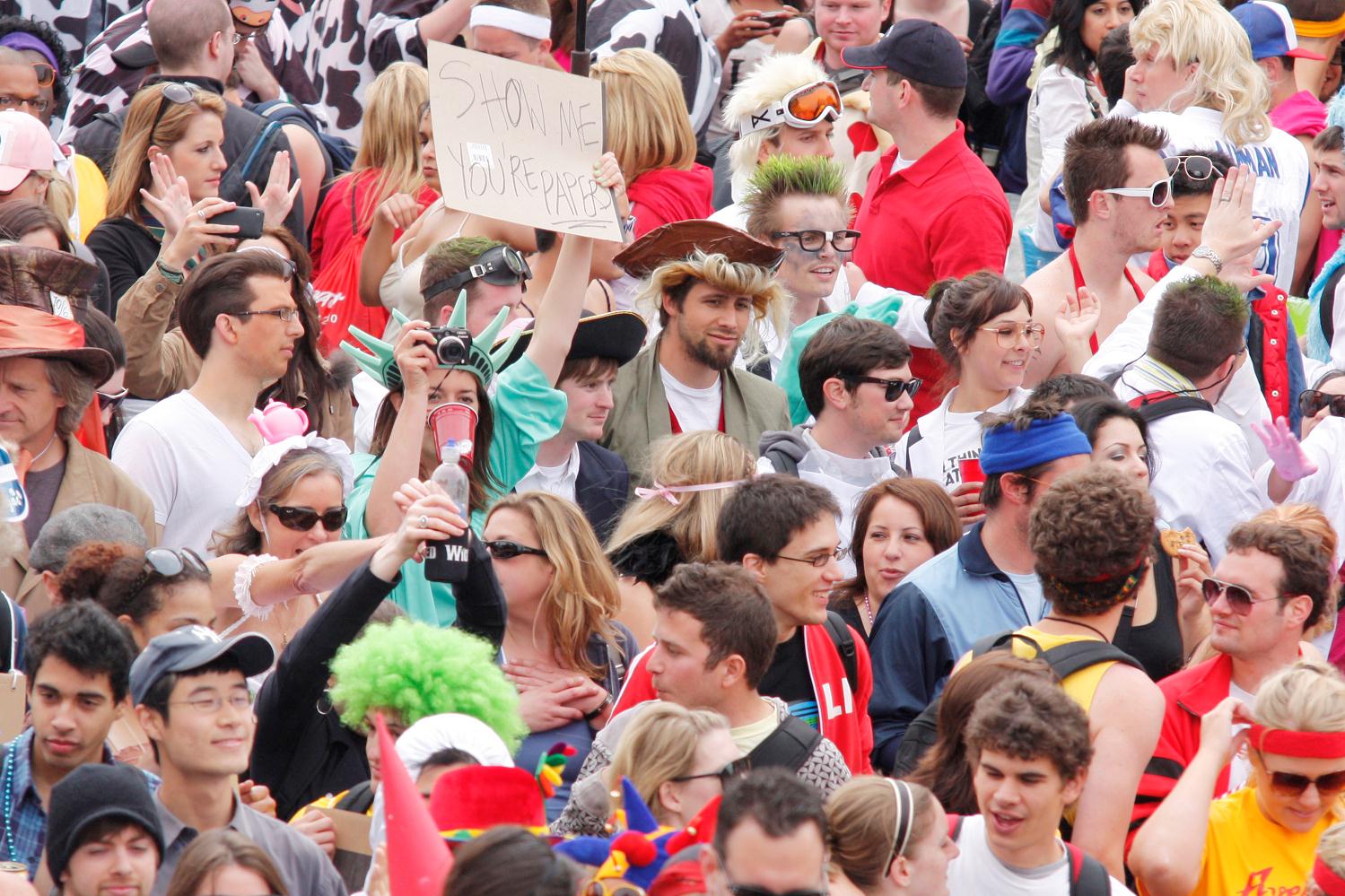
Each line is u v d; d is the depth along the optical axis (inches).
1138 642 861.8
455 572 719.7
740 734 716.0
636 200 1229.1
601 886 511.5
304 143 1299.2
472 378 890.7
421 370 864.9
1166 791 755.4
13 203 1017.5
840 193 1183.6
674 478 886.4
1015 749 637.3
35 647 629.9
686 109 1256.8
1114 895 649.6
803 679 797.2
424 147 1261.1
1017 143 1549.0
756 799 515.5
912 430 1084.5
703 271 1039.0
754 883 509.0
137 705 619.5
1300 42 1528.1
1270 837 725.9
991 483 860.0
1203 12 1296.8
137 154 1148.5
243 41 1403.8
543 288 1128.2
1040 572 749.9
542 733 783.7
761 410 1079.0
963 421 1056.2
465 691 645.9
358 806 685.3
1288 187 1325.0
